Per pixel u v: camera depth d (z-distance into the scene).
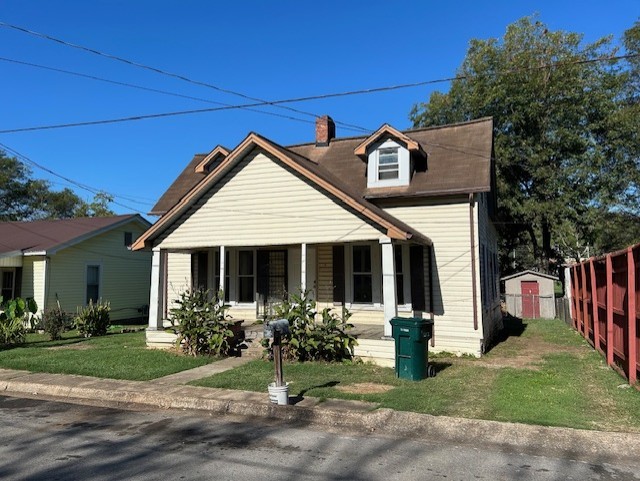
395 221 12.18
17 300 15.69
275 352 7.29
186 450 5.51
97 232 21.64
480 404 7.09
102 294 22.08
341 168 15.84
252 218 12.62
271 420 6.86
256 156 12.74
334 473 4.79
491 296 16.55
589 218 27.94
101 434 6.17
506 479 4.66
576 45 28.36
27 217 44.47
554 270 36.69
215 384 8.49
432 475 4.74
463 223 13.10
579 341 14.98
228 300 15.62
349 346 10.54
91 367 10.16
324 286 14.70
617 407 6.88
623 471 4.88
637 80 29.33
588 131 28.19
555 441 5.67
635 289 8.27
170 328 12.37
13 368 10.30
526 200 28.31
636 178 28.06
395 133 13.90
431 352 12.92
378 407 6.95
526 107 27.89
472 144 14.60
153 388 8.30
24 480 4.62
